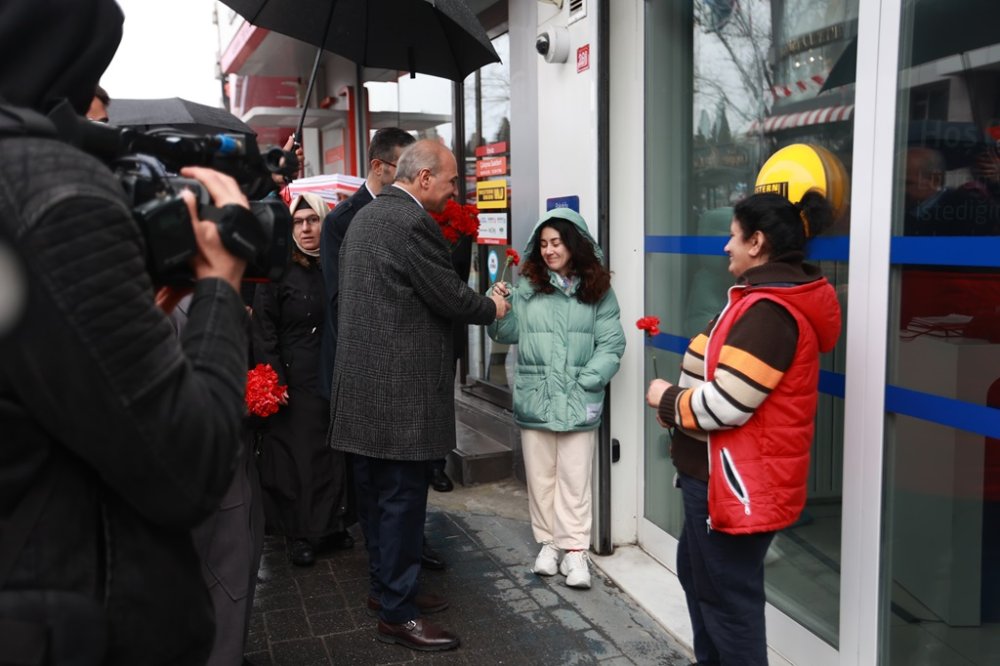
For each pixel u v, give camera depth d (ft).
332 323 11.49
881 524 7.67
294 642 9.92
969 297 6.63
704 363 7.31
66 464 3.19
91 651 3.14
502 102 16.98
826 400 8.39
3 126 3.05
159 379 3.06
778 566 9.27
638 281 11.63
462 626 10.21
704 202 10.33
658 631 10.02
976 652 7.01
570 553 11.30
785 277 6.78
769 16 9.00
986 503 6.73
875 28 7.34
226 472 3.34
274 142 35.86
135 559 3.32
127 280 3.05
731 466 6.91
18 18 3.20
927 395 7.09
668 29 10.65
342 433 9.41
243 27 23.72
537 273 11.00
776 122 9.00
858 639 7.96
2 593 3.01
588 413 10.97
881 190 7.38
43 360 2.90
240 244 3.62
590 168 11.48
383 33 11.45
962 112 6.58
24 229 2.88
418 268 9.06
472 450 16.11
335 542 13.01
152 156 3.86
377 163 11.48
